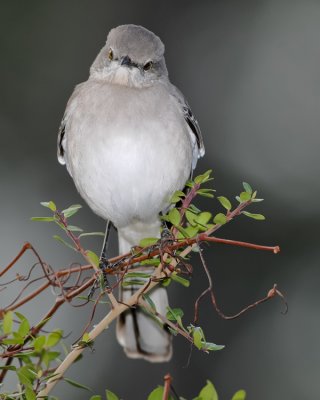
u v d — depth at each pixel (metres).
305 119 13.80
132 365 12.30
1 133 13.35
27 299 5.74
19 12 13.20
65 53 13.34
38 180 13.45
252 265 12.27
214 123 13.77
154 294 8.25
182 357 11.98
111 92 8.80
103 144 8.62
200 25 14.01
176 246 6.40
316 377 12.07
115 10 13.58
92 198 9.00
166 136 8.65
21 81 13.28
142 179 8.67
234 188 12.96
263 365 12.06
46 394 5.36
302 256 12.32
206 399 5.30
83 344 5.62
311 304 12.21
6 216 13.53
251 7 14.11
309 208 12.55
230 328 12.05
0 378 5.52
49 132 13.38
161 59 9.37
